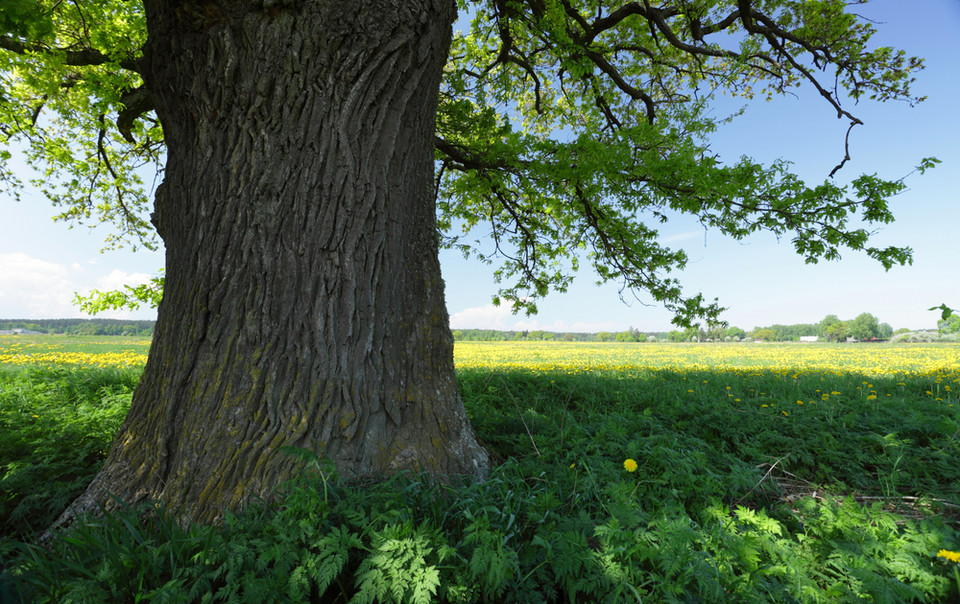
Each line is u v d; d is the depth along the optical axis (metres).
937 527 2.34
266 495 2.35
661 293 6.23
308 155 2.77
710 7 6.68
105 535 2.03
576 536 1.94
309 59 2.75
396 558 1.68
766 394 6.84
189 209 2.91
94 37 5.50
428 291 3.16
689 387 7.01
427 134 3.27
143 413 2.76
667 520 2.08
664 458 3.04
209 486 2.41
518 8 5.70
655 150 4.98
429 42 3.06
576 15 6.13
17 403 4.80
